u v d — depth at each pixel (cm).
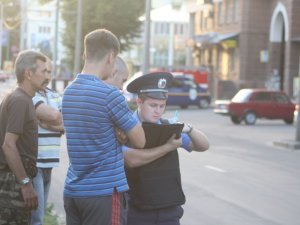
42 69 675
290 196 1403
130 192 586
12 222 654
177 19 10325
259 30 6475
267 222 1132
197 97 5081
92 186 539
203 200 1323
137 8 4850
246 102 3772
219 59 7175
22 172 648
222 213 1198
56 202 1230
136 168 581
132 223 587
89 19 4931
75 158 544
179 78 5041
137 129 546
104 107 536
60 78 6394
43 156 779
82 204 543
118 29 4844
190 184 1529
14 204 650
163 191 584
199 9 7694
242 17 6488
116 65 593
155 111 592
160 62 11725
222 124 3756
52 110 768
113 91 541
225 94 6544
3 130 657
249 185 1539
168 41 11694
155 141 573
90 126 538
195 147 610
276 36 6334
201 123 3781
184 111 4859
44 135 777
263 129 3453
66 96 548
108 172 543
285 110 3847
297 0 5916
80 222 560
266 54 6425
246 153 2278
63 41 5506
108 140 542
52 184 1440
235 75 6644
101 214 541
